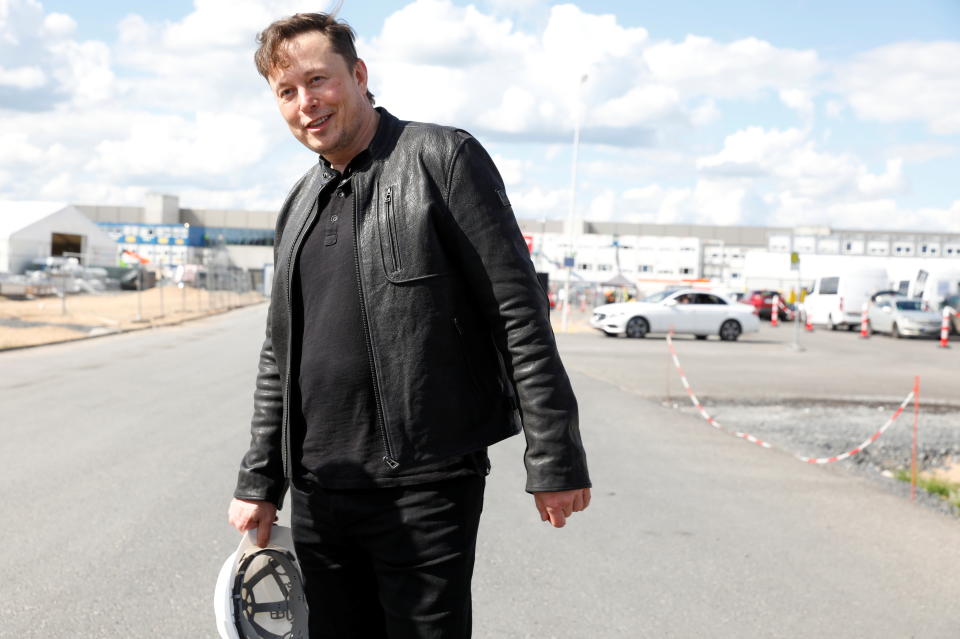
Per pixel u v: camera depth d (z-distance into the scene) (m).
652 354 21.31
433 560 1.91
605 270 84.19
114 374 13.65
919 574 4.67
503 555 4.84
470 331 1.95
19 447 7.66
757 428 10.40
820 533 5.49
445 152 1.92
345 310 1.94
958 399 13.67
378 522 1.93
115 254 72.12
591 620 3.90
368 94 2.08
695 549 5.04
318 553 2.03
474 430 1.95
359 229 1.94
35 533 5.04
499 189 1.93
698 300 28.88
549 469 1.84
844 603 4.18
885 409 12.33
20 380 12.70
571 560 4.77
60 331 22.62
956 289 38.19
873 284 38.31
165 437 8.26
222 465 7.00
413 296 1.90
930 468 8.59
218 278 45.97
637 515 5.80
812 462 8.27
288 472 2.04
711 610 4.05
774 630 3.82
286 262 2.05
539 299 1.90
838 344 28.19
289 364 2.02
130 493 6.03
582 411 10.99
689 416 11.09
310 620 2.10
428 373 1.90
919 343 30.14
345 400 1.94
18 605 3.92
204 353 17.84
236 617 2.05
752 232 116.19
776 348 25.27
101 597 4.03
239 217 116.31
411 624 1.92
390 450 1.91
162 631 3.64
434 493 1.91
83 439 8.09
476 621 3.86
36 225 61.69
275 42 1.95
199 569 4.43
